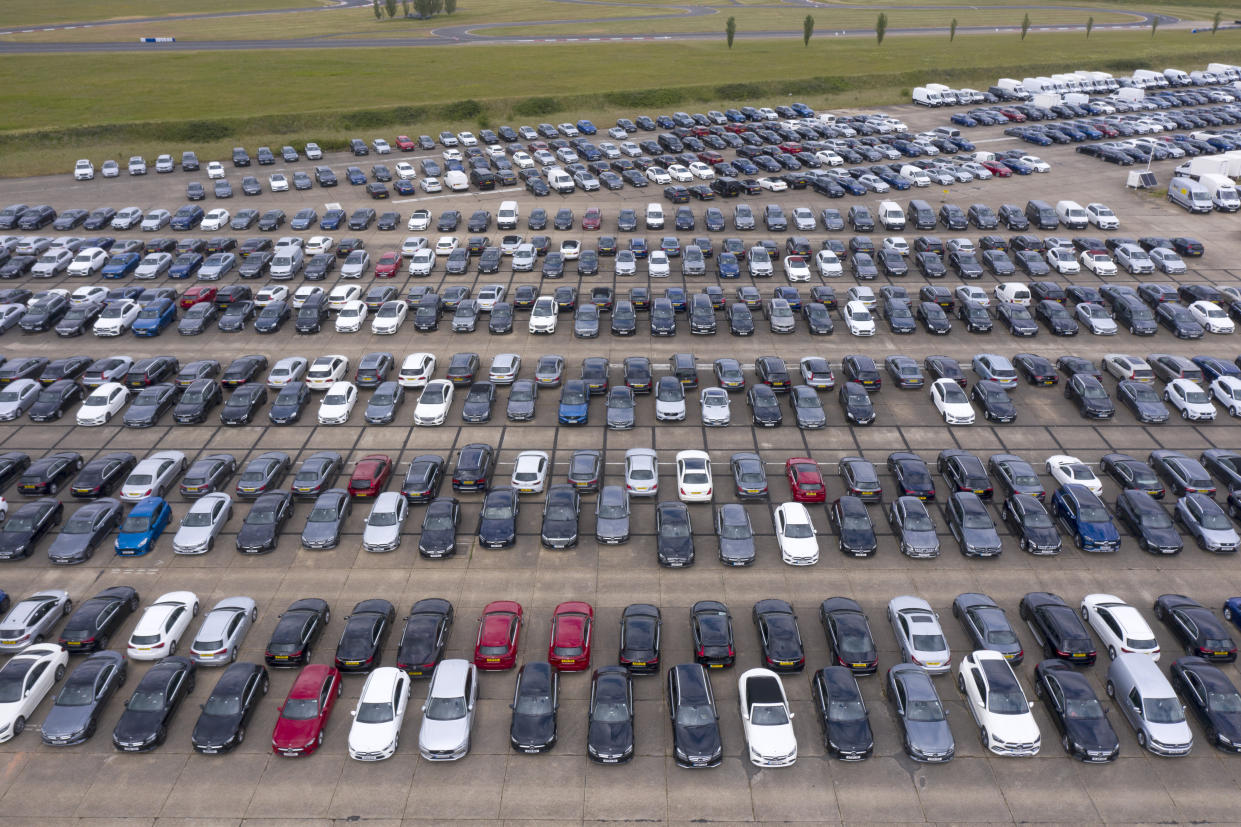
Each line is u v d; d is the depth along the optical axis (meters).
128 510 38.22
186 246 63.31
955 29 166.62
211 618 30.23
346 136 102.19
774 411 43.81
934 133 96.19
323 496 36.81
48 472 38.72
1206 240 67.25
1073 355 50.69
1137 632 29.14
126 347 52.19
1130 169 84.69
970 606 30.77
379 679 27.42
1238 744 25.84
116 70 132.50
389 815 24.50
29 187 81.62
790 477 38.78
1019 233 68.31
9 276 61.41
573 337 53.06
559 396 46.81
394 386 45.94
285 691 28.83
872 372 46.66
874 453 41.81
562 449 42.19
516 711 26.67
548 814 24.55
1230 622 31.11
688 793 25.19
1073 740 25.89
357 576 34.00
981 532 34.84
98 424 44.28
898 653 30.16
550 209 74.06
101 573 34.19
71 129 95.75
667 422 44.22
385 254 62.03
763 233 68.12
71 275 61.91
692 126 102.06
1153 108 108.81
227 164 89.19
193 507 36.00
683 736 25.95
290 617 30.22
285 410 44.44
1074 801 24.88
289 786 25.44
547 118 109.25
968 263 60.50
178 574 34.12
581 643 29.34
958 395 44.69
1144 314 52.91
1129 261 61.44
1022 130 96.94
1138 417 44.22
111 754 26.58
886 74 126.94
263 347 52.19
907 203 75.19
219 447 42.47
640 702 28.27
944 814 24.52
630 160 85.56
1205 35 162.00
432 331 53.88
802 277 59.25
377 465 39.00
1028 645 30.50
